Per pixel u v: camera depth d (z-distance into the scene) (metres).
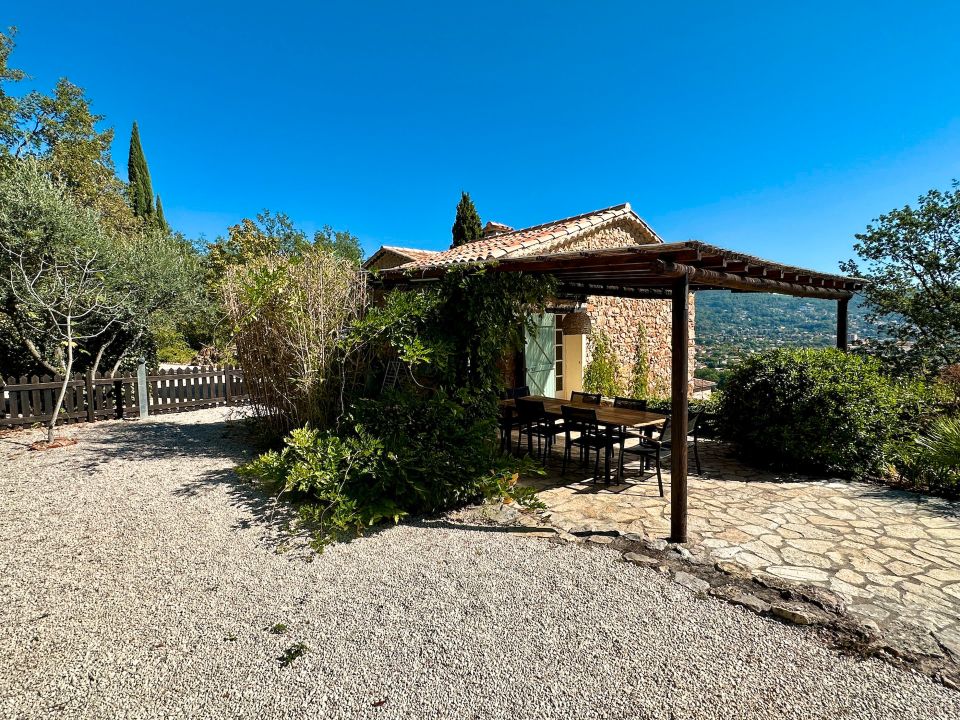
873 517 4.56
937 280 9.65
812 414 5.84
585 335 11.18
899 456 5.74
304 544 3.84
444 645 2.57
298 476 4.39
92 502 4.72
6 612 2.85
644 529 4.26
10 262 8.41
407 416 5.07
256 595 3.08
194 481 5.37
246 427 8.23
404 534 4.09
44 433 8.07
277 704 2.15
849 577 3.38
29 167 9.00
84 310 9.01
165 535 3.98
